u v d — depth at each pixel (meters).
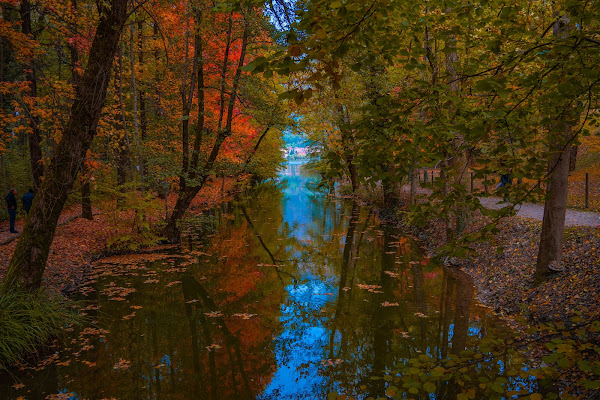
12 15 14.55
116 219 13.66
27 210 13.85
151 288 10.33
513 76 3.33
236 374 6.31
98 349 7.08
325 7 2.40
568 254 8.24
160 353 7.02
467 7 3.45
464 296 9.24
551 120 3.28
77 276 10.82
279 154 39.50
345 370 6.37
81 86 7.80
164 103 18.81
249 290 10.36
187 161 14.53
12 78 16.14
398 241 15.16
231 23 13.69
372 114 3.21
